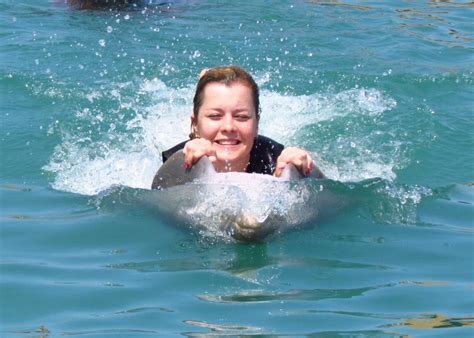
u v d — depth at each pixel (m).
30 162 11.50
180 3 19.84
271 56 16.28
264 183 9.66
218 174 9.80
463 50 17.38
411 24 19.14
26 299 7.98
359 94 14.29
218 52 16.44
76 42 16.73
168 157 10.45
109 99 13.75
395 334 7.30
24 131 12.45
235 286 8.17
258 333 7.28
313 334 7.26
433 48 17.42
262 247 8.95
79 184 10.88
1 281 8.31
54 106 13.45
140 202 9.98
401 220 9.79
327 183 10.12
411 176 11.34
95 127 12.71
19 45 16.44
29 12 19.05
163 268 8.53
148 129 12.73
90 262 8.73
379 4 20.67
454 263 8.77
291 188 9.72
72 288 8.16
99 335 7.28
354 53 16.72
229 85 9.96
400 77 15.18
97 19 18.52
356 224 9.56
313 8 19.91
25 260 8.79
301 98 13.98
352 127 12.95
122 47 16.48
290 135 12.70
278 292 8.03
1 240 9.26
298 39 17.45
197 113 10.16
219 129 9.97
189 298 7.92
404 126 12.98
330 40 17.55
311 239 9.15
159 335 7.26
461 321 7.56
